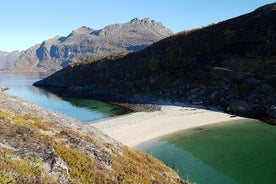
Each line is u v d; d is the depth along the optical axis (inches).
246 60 3459.6
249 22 3909.9
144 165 1047.0
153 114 2815.0
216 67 3560.5
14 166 593.6
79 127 1312.7
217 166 1488.7
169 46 4488.2
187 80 3715.6
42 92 5546.3
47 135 864.3
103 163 843.4
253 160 1555.1
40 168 634.8
